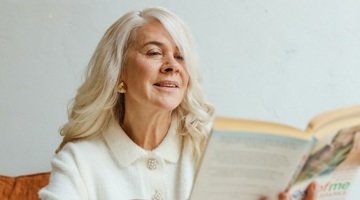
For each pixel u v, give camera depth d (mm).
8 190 1656
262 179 992
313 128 988
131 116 1427
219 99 2023
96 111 1435
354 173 1116
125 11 1961
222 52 2014
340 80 2064
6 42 1911
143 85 1366
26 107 1938
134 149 1410
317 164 1031
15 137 1938
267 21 2025
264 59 2035
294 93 2053
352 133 1021
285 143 951
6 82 1920
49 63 1937
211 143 910
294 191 1048
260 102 2045
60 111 1953
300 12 2039
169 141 1457
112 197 1362
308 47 2047
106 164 1408
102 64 1427
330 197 1121
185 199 1415
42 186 1690
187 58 1422
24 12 1912
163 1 1978
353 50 2064
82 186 1360
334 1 2049
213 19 2002
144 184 1404
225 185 980
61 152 1422
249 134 912
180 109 1498
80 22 1940
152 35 1388
